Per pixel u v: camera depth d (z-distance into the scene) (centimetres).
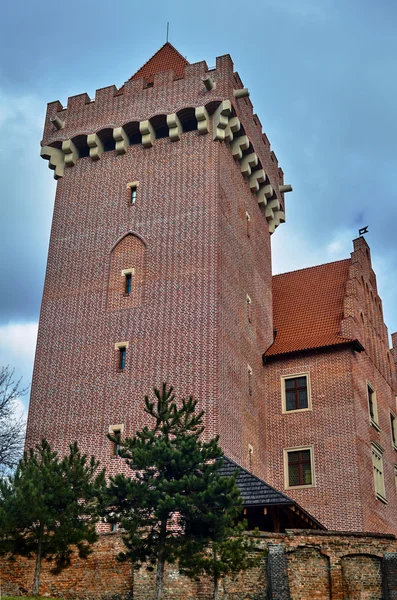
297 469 3572
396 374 4500
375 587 2311
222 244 3497
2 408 3331
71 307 3584
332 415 3578
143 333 3359
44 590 2394
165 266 3469
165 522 2092
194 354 3219
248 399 3516
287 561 2311
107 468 3117
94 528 2252
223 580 2256
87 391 3341
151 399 3194
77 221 3794
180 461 2058
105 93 3969
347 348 3675
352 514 3344
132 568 2320
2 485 2191
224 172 3684
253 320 3781
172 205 3600
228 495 1988
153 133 3812
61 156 3991
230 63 3759
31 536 2195
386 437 3988
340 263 4309
